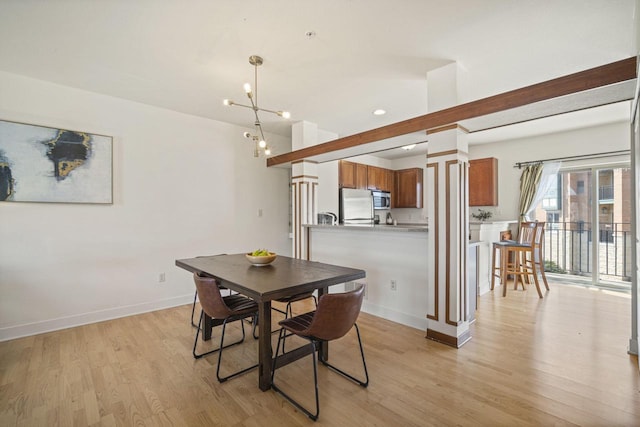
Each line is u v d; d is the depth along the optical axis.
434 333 2.73
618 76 1.82
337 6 1.88
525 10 1.92
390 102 3.52
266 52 2.42
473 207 5.83
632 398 1.85
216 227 4.17
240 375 2.17
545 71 2.73
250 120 4.18
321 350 2.34
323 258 4.04
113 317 3.33
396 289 3.22
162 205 3.70
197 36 2.21
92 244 3.21
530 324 3.09
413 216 6.70
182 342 2.71
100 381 2.08
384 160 6.75
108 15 1.96
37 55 2.47
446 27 2.10
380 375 2.15
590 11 1.92
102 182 3.26
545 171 5.00
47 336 2.84
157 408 1.80
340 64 2.62
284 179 4.99
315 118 4.11
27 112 2.85
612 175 4.53
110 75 2.82
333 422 1.68
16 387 2.00
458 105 2.50
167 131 3.74
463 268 2.67
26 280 2.85
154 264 3.63
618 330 2.93
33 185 2.88
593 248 4.69
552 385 2.00
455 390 1.96
